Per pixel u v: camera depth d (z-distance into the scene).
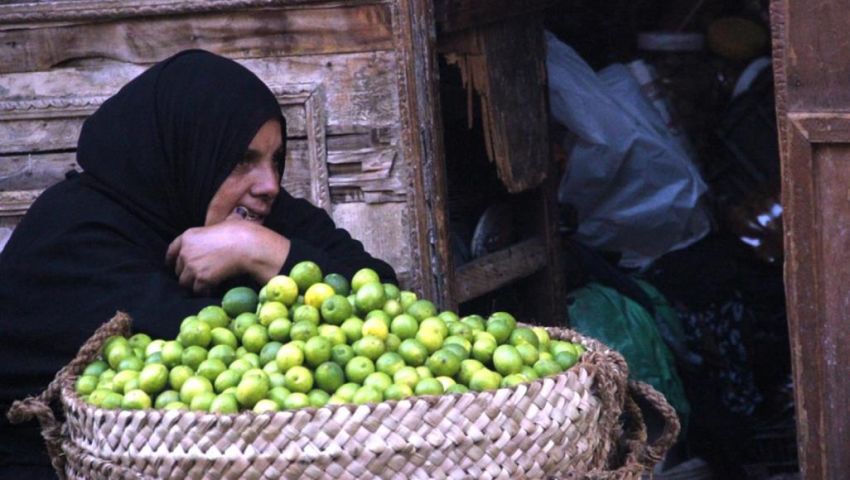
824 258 6.91
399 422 4.81
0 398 6.34
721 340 10.89
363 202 8.15
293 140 8.15
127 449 4.99
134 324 6.05
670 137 11.53
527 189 9.66
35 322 6.24
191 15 8.13
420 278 8.13
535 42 9.70
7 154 8.36
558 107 10.88
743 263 11.49
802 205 6.91
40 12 8.20
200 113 6.55
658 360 10.02
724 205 11.83
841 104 6.70
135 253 6.43
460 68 8.72
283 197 7.44
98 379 5.50
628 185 11.02
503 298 10.16
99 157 6.65
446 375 5.27
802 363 7.04
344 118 8.09
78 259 6.32
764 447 10.50
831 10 6.67
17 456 6.36
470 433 4.87
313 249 6.41
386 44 7.98
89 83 8.29
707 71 12.35
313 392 5.16
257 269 6.30
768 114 12.21
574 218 10.84
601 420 5.34
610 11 12.56
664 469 9.99
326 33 8.02
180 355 5.45
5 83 8.32
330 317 5.56
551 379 5.05
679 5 12.70
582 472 5.18
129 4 8.11
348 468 4.80
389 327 5.55
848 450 6.98
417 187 8.06
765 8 12.70
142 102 6.66
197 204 6.60
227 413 4.86
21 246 6.50
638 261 11.33
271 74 8.13
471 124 8.84
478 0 8.72
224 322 5.67
